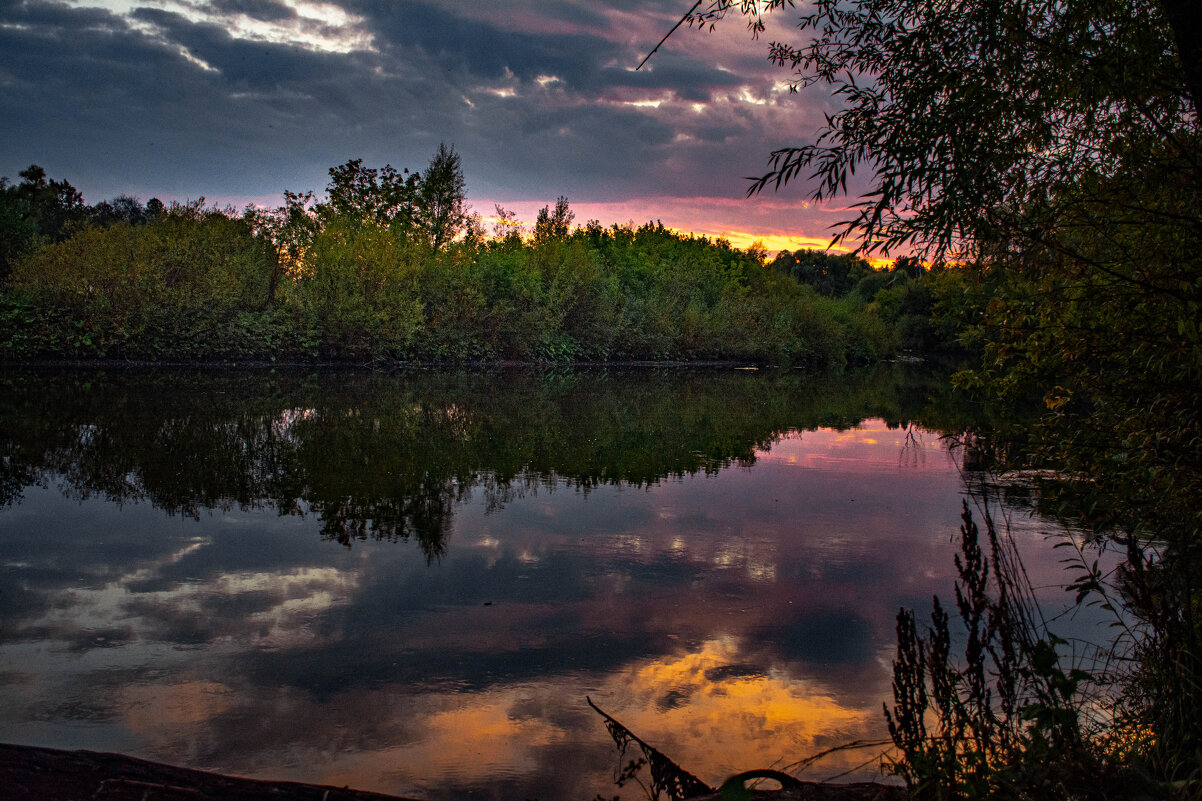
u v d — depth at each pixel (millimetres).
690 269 44188
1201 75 3273
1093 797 2574
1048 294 4785
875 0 4176
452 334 30328
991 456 9359
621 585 5742
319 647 4535
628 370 34219
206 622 4879
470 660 4398
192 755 3355
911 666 2984
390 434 12969
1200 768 2545
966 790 2654
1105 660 4199
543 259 35594
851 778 3248
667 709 3879
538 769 3318
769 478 10133
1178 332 3926
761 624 5012
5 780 2539
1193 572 3572
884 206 3848
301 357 27500
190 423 13195
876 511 8250
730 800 2451
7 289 22531
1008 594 3080
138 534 6844
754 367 41625
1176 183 3977
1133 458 4414
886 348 51156
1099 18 3932
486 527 7328
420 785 3189
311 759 3357
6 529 6930
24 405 14453
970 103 3770
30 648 4441
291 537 6848
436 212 36562
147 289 23609
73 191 45781
